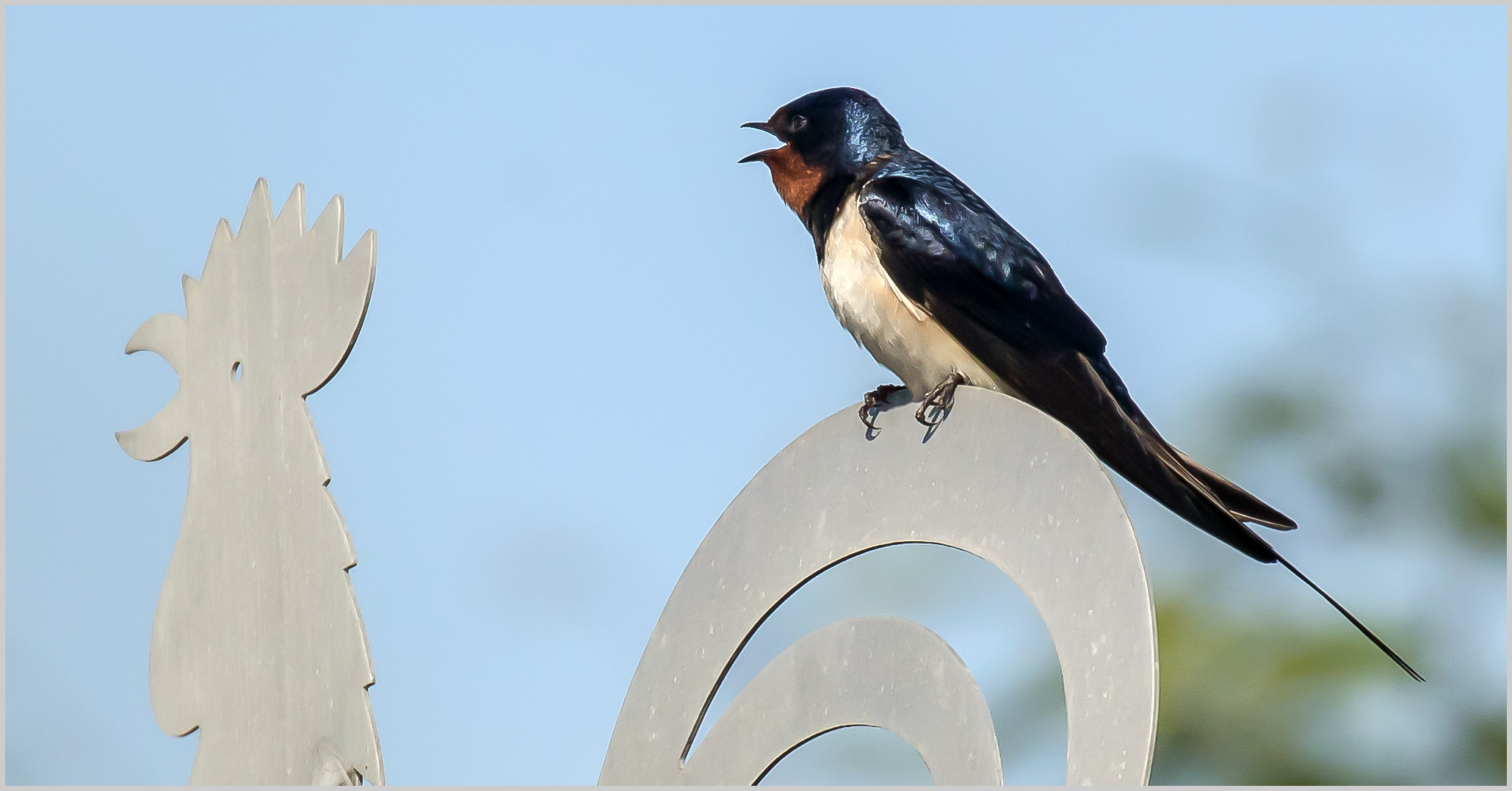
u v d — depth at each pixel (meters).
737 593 8.72
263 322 10.66
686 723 8.77
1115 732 6.76
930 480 7.95
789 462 8.67
